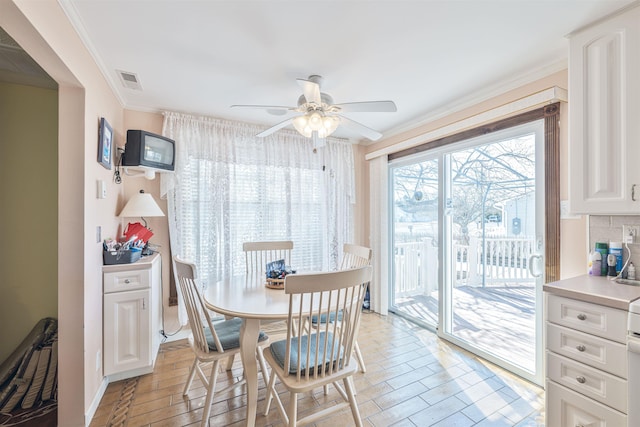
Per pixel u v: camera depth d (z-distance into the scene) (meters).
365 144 4.00
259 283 2.25
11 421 1.76
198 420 1.75
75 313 1.68
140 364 2.17
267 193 3.27
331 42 1.78
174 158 2.75
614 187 1.52
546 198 2.02
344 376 1.50
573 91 1.67
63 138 1.67
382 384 2.12
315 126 1.98
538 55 1.92
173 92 2.48
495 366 2.36
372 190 3.76
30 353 1.96
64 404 1.66
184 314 2.90
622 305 1.21
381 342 2.81
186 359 2.49
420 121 3.08
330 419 1.76
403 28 1.65
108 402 1.91
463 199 2.76
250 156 3.20
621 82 1.49
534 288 2.17
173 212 2.86
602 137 1.56
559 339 1.43
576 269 1.88
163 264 2.91
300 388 1.37
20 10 1.11
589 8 1.48
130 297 2.12
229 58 1.96
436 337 2.93
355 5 1.46
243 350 1.62
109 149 2.16
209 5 1.46
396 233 3.67
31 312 2.23
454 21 1.59
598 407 1.29
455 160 2.84
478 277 2.62
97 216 1.93
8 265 2.20
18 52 1.76
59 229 1.66
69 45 1.52
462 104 2.64
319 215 3.59
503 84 2.29
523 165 2.25
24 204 2.24
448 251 2.90
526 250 2.23
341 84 2.32
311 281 1.33
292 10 1.50
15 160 2.22
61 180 1.67
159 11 1.50
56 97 2.31
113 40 1.75
